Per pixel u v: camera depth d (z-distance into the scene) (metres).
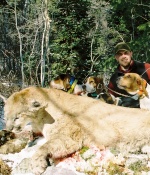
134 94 2.56
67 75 2.79
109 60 6.43
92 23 8.34
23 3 9.49
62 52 7.71
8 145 2.21
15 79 7.25
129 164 1.91
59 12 7.86
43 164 1.90
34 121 2.18
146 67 2.68
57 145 2.00
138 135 2.09
